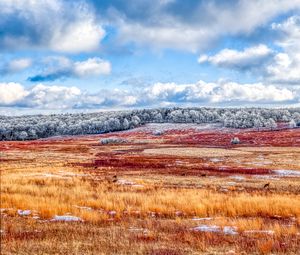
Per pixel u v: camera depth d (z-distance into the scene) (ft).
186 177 149.89
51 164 199.00
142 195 95.81
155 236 49.42
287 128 605.31
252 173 164.55
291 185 130.82
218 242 46.19
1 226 55.67
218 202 84.69
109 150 334.44
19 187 105.81
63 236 48.73
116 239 47.16
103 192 101.76
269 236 50.62
